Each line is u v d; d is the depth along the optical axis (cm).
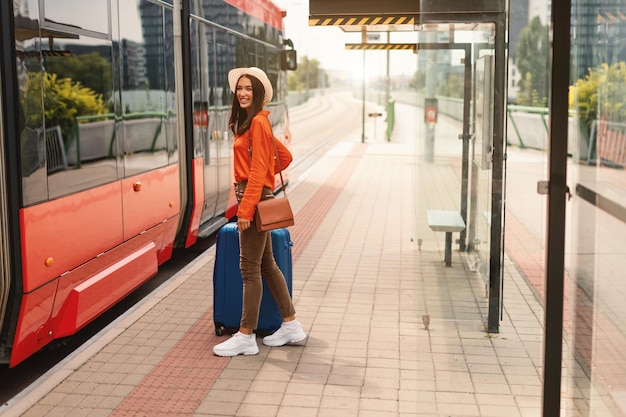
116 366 526
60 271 502
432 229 560
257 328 578
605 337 342
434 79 645
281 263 572
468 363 465
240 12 1059
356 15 653
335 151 2477
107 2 600
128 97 641
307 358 541
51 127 493
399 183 1608
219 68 940
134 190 650
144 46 687
